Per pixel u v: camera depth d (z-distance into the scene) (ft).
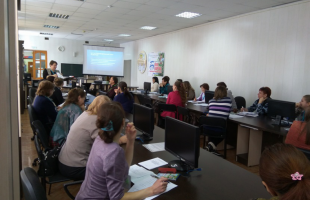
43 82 11.11
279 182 2.44
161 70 29.68
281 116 10.20
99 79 36.91
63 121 8.59
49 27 27.71
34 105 10.91
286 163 2.45
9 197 2.04
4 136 1.95
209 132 11.43
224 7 16.37
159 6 16.87
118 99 13.43
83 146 6.17
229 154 13.08
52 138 8.63
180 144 5.41
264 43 16.44
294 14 14.52
